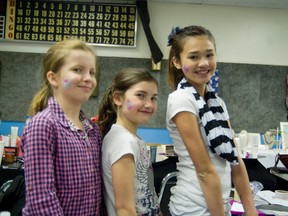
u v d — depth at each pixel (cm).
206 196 99
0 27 321
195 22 330
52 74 92
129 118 105
